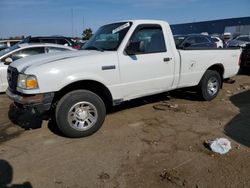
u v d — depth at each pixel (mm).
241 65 10961
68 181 3529
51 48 8789
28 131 5191
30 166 3922
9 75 5090
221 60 6918
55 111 4664
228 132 4945
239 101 6969
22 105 4539
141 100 7055
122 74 5129
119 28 5406
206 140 4609
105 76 4918
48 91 4426
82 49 5684
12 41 18016
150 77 5547
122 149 4363
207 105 6625
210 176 3551
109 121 5617
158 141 4625
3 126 5457
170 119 5680
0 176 3684
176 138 4730
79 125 4773
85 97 4727
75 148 4441
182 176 3561
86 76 4680
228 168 3729
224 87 8711
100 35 5742
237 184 3373
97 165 3895
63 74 4492
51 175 3678
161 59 5633
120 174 3652
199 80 6645
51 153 4293
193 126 5270
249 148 4309
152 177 3561
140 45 5180
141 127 5270
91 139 4770
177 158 4027
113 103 5211
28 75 4363
